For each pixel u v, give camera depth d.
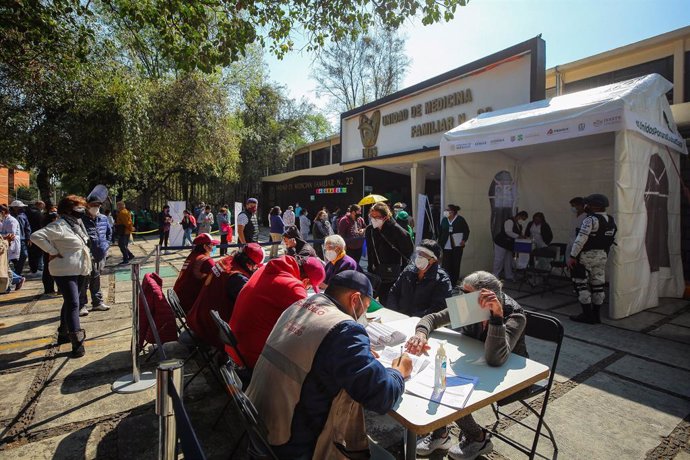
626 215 5.37
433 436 2.59
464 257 7.98
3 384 3.49
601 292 5.22
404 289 3.72
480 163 8.12
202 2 5.44
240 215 9.09
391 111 12.52
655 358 4.12
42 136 11.41
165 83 15.20
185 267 4.21
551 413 3.07
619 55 9.45
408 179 15.38
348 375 1.54
